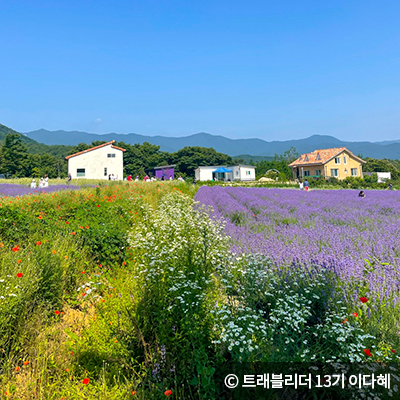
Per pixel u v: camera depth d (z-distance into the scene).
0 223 7.52
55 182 40.25
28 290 4.51
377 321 3.86
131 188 21.42
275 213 12.27
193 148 110.25
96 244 7.08
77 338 3.90
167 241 7.25
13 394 3.13
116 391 3.10
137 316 4.11
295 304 3.88
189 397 3.09
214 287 4.97
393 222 9.98
